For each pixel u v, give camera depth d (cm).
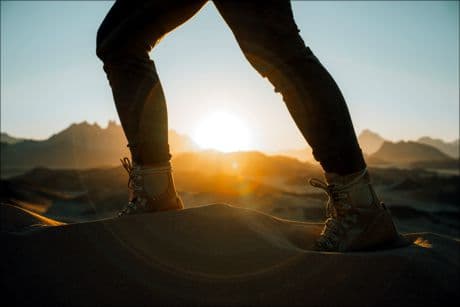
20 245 106
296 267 98
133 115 133
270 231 126
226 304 86
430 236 129
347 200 120
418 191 6419
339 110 115
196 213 124
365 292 88
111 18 131
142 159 134
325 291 89
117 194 3816
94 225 115
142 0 125
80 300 88
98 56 137
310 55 118
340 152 117
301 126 120
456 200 5703
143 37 131
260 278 94
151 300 87
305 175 9162
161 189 136
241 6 116
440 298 87
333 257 100
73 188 6234
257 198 3738
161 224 117
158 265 99
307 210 3162
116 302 87
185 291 90
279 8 116
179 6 124
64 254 103
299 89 115
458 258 107
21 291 91
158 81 138
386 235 120
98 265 99
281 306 85
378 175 9938
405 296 87
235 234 115
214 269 98
